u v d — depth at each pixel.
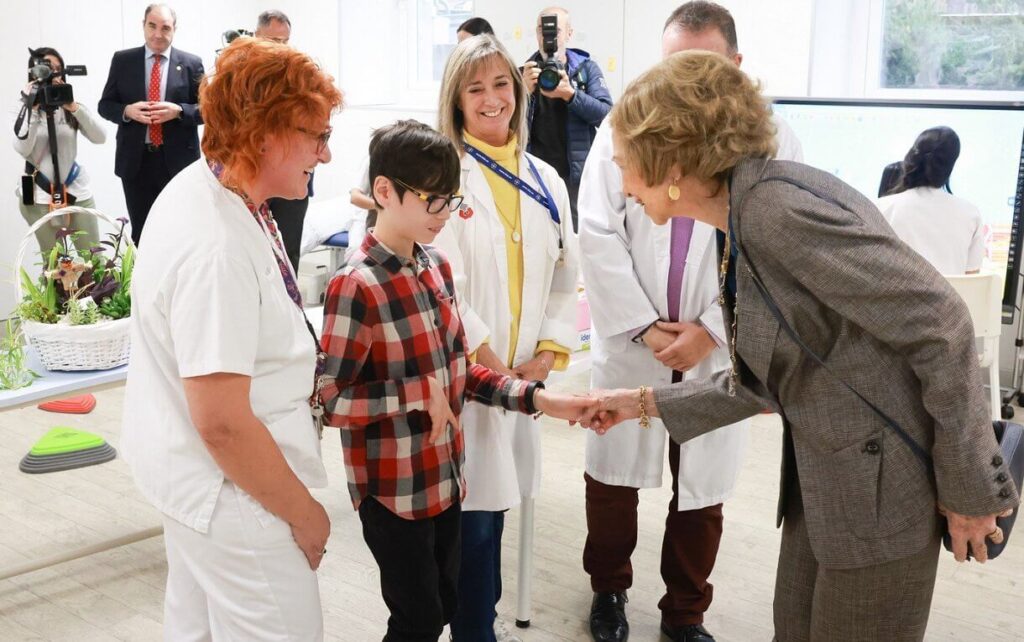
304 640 1.63
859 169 4.70
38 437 4.20
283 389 1.57
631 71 5.41
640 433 2.55
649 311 2.42
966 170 4.46
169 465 1.54
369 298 1.80
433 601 1.97
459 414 2.00
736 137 1.52
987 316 3.83
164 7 5.61
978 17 4.73
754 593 2.97
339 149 7.01
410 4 6.73
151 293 1.48
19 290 2.72
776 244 1.47
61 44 6.14
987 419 1.48
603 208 2.46
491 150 2.26
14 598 2.91
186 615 1.68
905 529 1.55
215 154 1.47
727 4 5.11
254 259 1.48
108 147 6.47
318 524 1.61
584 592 2.97
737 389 1.71
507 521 3.43
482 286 2.26
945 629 2.78
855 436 1.54
